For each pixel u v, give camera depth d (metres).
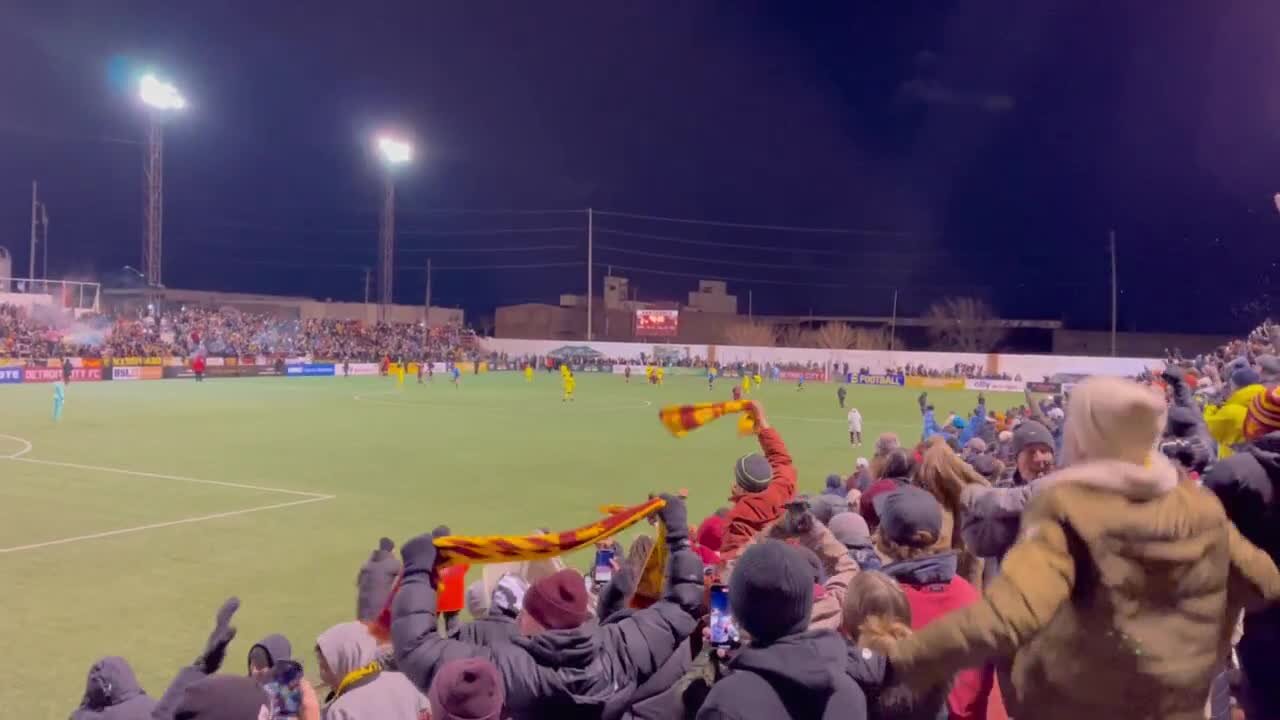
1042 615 2.59
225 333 79.25
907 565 4.42
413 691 4.82
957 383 77.94
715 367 88.00
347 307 105.75
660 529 4.43
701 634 4.43
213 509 19.41
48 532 16.97
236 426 36.50
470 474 24.81
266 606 12.26
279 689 4.79
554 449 30.73
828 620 4.46
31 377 59.50
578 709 3.55
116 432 33.66
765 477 5.66
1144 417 2.71
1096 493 2.71
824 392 69.12
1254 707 3.79
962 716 4.17
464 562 3.83
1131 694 2.62
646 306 118.75
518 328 110.12
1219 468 3.71
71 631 11.12
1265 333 27.52
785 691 2.92
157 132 71.62
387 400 52.03
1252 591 2.93
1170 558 2.61
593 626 3.73
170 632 11.11
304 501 20.44
